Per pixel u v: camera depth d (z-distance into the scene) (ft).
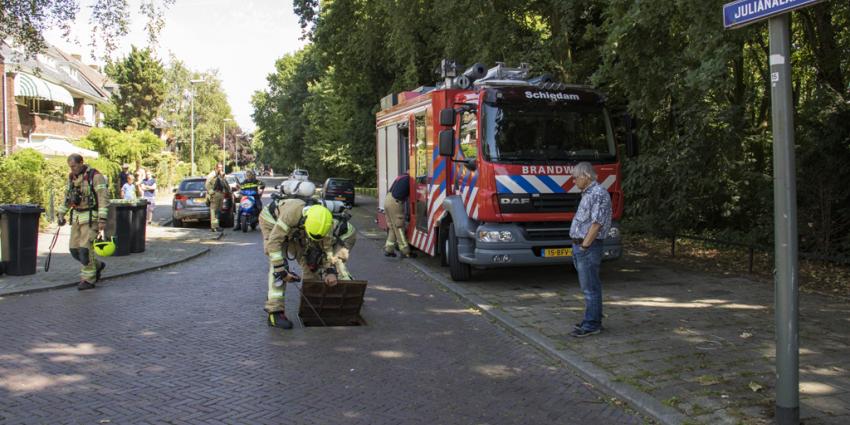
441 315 24.82
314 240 20.47
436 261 38.88
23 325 22.17
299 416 14.20
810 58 40.01
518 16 51.03
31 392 15.49
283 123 199.62
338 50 80.53
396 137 42.60
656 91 33.78
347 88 87.61
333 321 22.98
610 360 17.98
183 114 248.52
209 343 20.21
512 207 28.19
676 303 25.46
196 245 45.85
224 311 24.90
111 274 32.60
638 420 14.23
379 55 75.15
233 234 56.54
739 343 19.47
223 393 15.62
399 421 14.01
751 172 40.01
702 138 38.81
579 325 21.01
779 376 12.94
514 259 28.58
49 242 45.55
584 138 29.66
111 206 39.55
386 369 17.81
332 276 21.93
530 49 48.29
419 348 20.02
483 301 26.48
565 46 47.80
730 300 25.89
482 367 18.12
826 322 21.62
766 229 35.91
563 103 29.63
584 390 16.20
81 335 20.95
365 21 69.72
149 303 26.32
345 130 116.98
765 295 26.86
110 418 13.88
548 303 26.09
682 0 24.94
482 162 28.37
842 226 31.50
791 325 12.73
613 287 29.09
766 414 13.66
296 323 23.12
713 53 25.73
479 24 48.29
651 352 18.70
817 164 30.94
